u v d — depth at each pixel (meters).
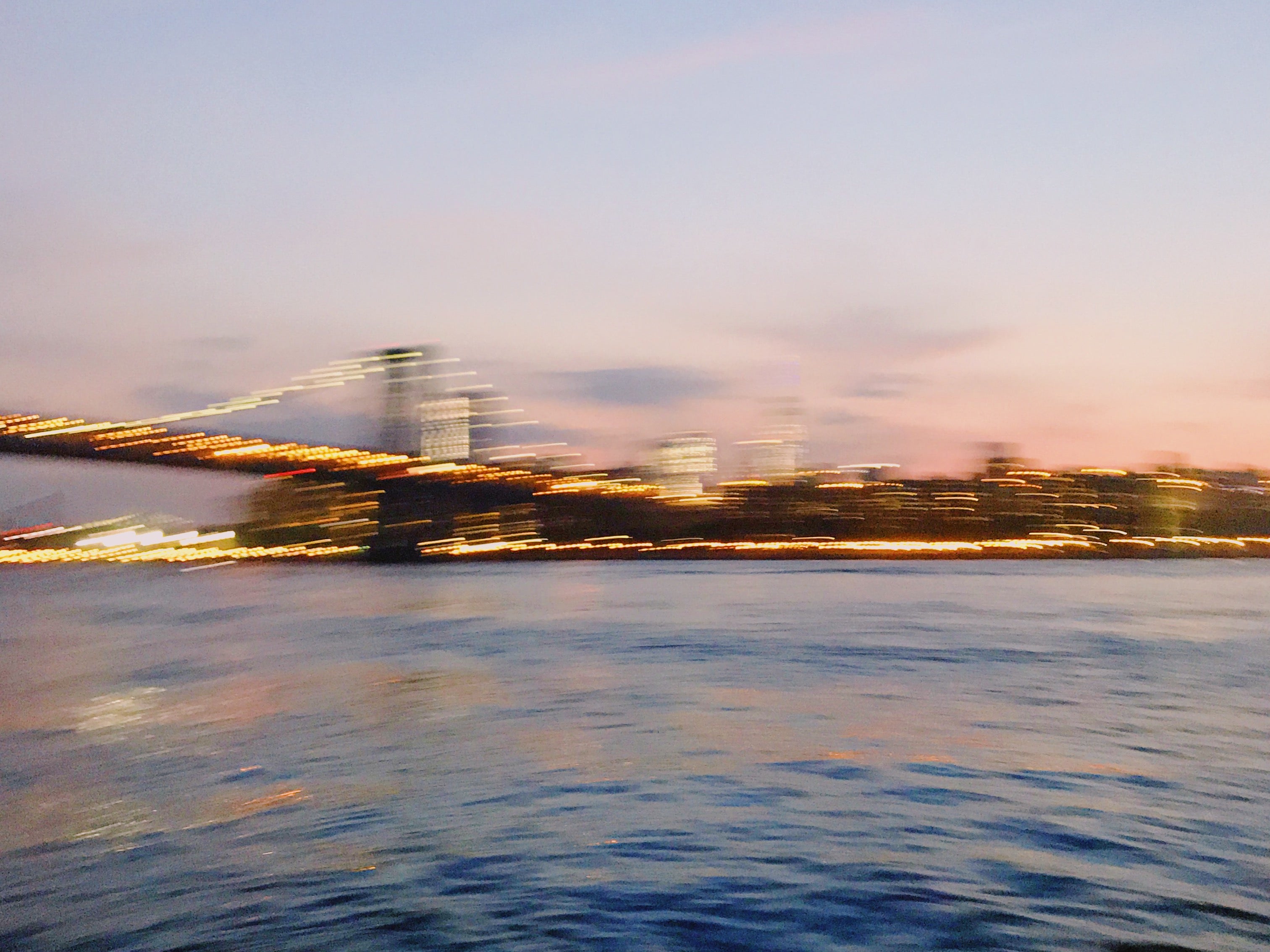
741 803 18.27
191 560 187.00
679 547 190.00
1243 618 63.84
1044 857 15.16
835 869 14.63
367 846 16.00
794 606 74.38
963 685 34.25
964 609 71.62
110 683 38.06
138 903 13.82
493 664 40.97
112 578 140.62
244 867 15.16
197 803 19.11
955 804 18.14
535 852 15.55
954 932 12.46
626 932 12.51
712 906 13.29
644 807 18.02
